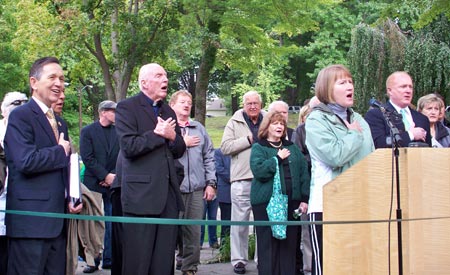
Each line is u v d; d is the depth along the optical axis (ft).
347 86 13.64
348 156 13.03
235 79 141.08
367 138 13.84
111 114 23.27
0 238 14.83
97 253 17.69
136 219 11.96
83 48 62.34
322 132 13.30
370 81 58.54
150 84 15.97
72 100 122.31
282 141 19.25
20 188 13.75
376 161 10.94
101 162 23.12
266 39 59.52
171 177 15.52
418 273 10.50
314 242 13.66
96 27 56.24
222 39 59.06
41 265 13.79
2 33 96.63
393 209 10.66
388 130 15.53
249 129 22.41
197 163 21.20
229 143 22.29
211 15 53.78
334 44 112.78
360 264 11.21
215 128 163.12
